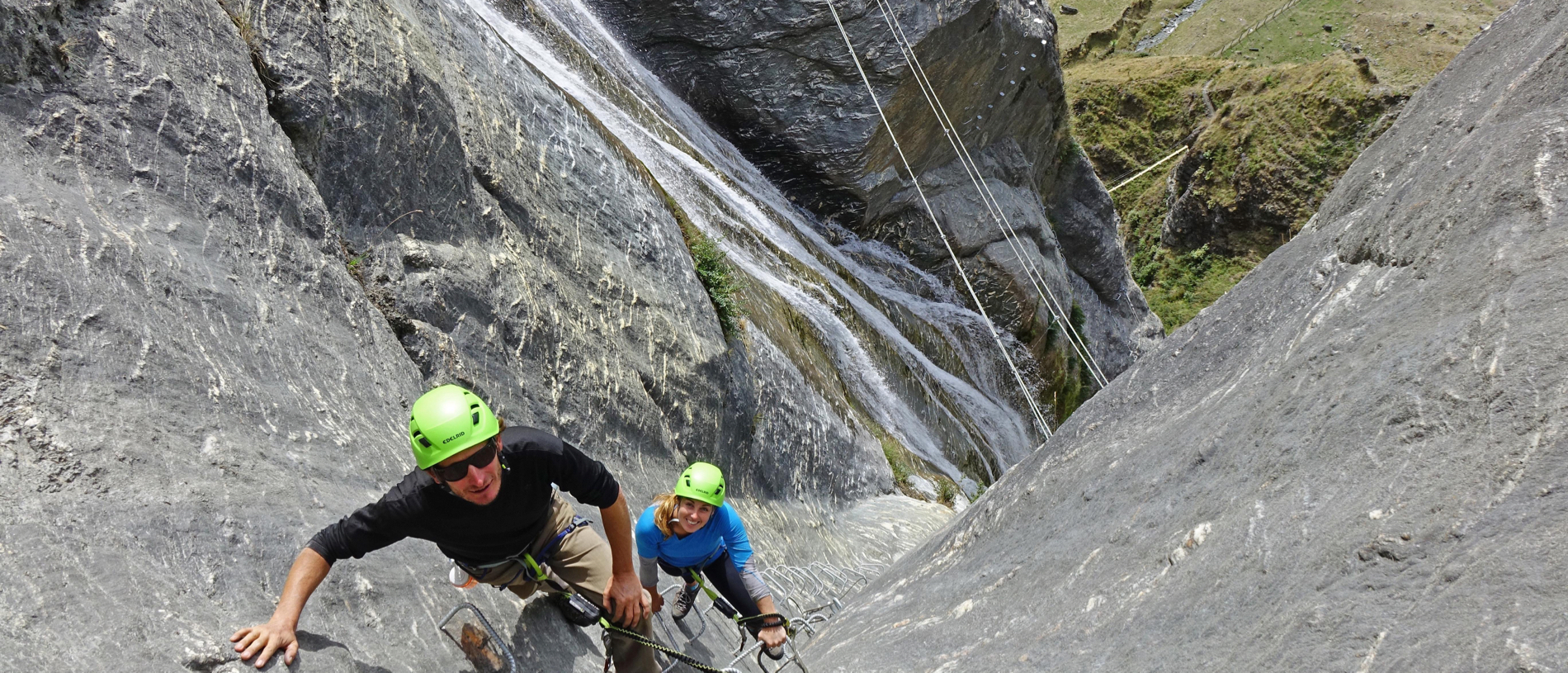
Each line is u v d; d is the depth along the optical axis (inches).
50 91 158.6
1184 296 2415.1
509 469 109.4
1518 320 110.8
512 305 263.4
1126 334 1266.0
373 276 222.4
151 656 95.1
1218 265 2413.9
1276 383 151.8
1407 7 2554.1
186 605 105.6
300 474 147.1
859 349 640.4
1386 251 156.3
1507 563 86.4
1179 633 116.8
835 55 704.4
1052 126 1043.9
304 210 201.0
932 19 716.0
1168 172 2516.0
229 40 202.1
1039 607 151.9
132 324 139.0
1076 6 2817.4
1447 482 101.8
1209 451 151.8
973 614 169.9
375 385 192.7
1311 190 2287.2
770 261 602.2
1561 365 100.5
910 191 833.5
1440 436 108.8
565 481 114.5
